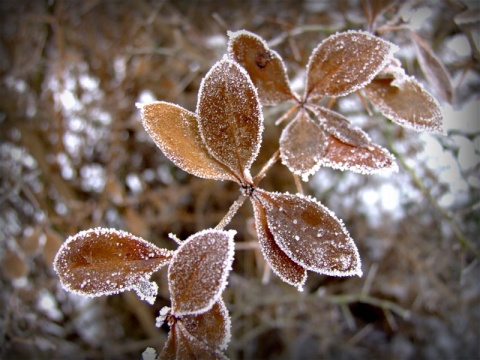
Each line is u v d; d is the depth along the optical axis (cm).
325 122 13
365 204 30
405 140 25
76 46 32
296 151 12
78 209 28
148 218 30
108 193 28
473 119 23
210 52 29
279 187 30
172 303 10
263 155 30
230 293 31
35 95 32
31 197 27
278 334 34
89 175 32
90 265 11
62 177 31
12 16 32
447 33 22
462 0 20
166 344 11
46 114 31
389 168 12
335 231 11
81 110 31
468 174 24
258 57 13
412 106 13
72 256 11
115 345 31
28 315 28
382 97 13
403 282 30
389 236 29
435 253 29
